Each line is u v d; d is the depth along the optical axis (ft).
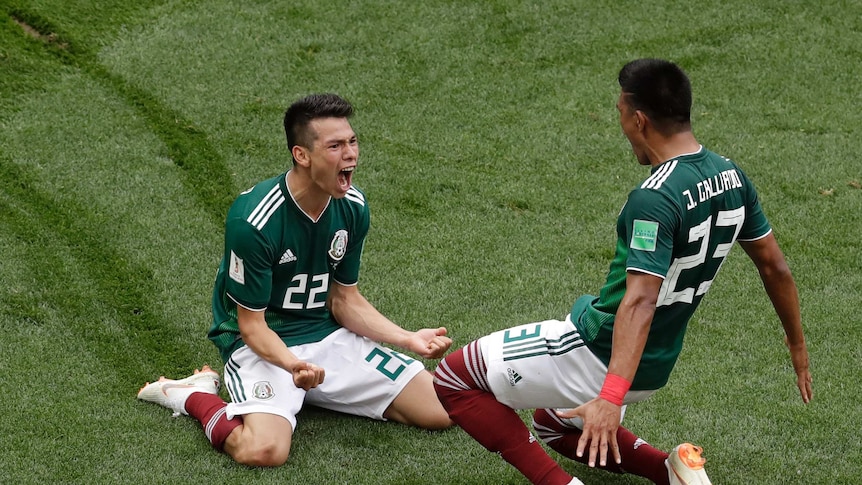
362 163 77.10
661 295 39.22
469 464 48.93
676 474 42.32
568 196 74.69
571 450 47.14
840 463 49.47
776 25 97.19
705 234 38.81
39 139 76.28
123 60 86.22
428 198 73.77
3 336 56.95
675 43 94.17
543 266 66.85
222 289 52.19
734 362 57.52
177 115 80.59
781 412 53.16
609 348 40.32
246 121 80.74
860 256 68.49
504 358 42.32
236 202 48.47
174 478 47.14
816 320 61.62
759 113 85.81
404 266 66.18
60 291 61.31
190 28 91.20
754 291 64.49
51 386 53.31
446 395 44.27
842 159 79.97
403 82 87.25
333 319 53.98
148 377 55.01
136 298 61.36
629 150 80.43
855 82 90.12
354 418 52.60
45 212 68.74
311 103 46.11
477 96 86.28
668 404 53.72
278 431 48.37
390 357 52.34
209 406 50.11
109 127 78.54
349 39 91.86
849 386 55.42
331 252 50.57
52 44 86.58
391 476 47.96
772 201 74.84
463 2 97.55
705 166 38.91
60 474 46.93
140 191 71.92
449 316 61.36
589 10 97.96
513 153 79.51
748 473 48.75
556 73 89.71
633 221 37.99
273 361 48.78
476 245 68.85
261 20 93.20
